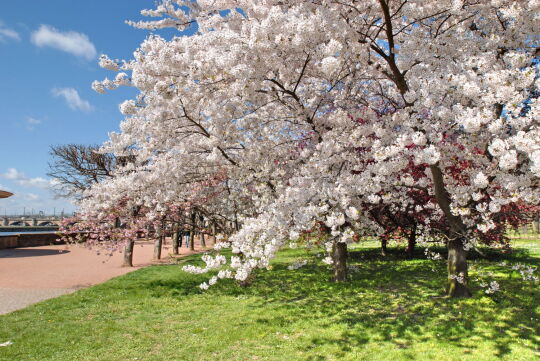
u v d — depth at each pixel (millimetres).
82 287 11078
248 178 8695
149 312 7703
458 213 6465
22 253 21828
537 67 5570
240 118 7980
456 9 5766
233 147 8625
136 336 6156
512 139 4215
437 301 7168
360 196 7316
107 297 9102
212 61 5789
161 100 7262
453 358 4711
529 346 4945
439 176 6836
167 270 13391
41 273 13906
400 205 10023
